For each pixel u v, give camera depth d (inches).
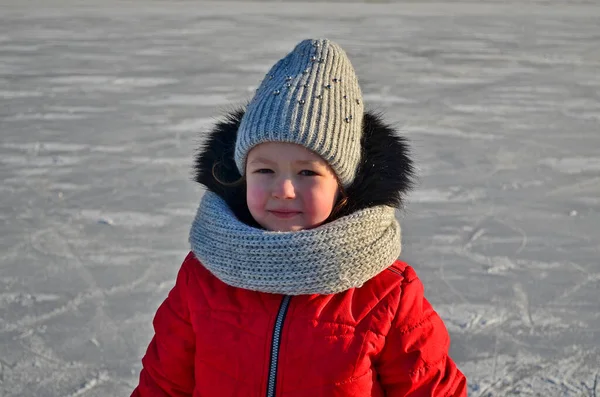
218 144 58.5
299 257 49.8
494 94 264.5
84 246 131.4
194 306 55.1
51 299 111.9
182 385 57.1
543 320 105.3
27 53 350.9
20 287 115.6
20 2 626.8
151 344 58.7
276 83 53.7
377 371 52.3
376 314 51.4
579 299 111.8
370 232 51.4
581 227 141.3
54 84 278.7
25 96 257.6
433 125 218.7
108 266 123.3
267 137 51.3
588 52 365.4
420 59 339.9
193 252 56.1
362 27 471.2
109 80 287.4
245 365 51.8
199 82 285.0
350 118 53.0
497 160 184.2
